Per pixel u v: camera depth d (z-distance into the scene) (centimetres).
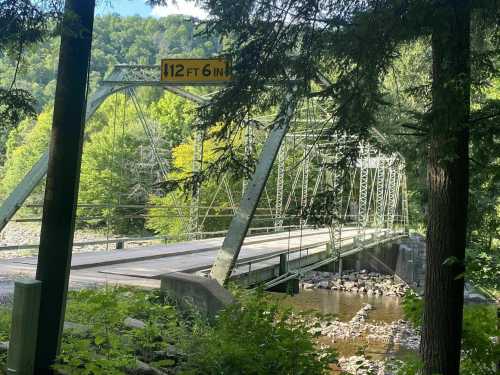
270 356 468
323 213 566
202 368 470
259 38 541
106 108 4206
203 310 712
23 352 358
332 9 533
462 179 516
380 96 523
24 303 358
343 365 1070
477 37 620
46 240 368
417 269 3259
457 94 449
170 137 4291
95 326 480
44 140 4369
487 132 513
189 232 2288
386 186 4006
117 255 1581
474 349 533
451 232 516
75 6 378
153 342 521
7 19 441
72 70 374
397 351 1492
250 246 2191
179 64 1013
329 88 524
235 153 609
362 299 2655
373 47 480
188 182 602
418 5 444
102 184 3616
